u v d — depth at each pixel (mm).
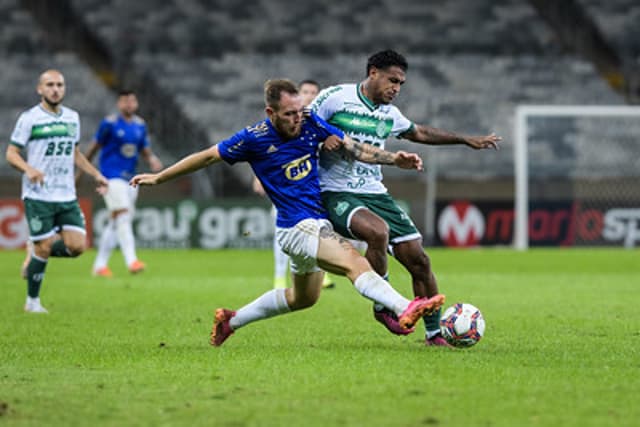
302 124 26688
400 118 30250
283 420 18672
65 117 40844
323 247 26031
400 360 25719
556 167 99250
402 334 29047
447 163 97688
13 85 103500
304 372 23891
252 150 26484
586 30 112438
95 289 51406
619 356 26641
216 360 26062
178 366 25109
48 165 40625
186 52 109625
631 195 90625
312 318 37344
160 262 73750
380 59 29078
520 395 20906
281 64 107500
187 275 61656
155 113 101938
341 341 30578
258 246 88750
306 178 26703
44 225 40531
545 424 18297
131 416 19125
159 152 97750
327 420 18641
